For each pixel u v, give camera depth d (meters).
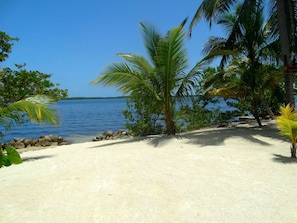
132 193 4.00
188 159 5.75
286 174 4.52
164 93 9.84
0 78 8.74
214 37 12.31
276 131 9.55
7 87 8.80
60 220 3.29
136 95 10.08
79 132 20.55
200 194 3.83
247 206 3.39
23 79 9.02
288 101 9.17
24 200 3.98
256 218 3.09
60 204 3.75
